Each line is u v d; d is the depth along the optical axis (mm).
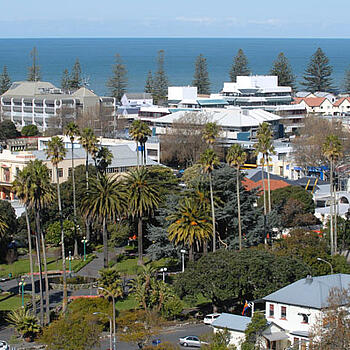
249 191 156500
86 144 183625
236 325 101312
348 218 170375
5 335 116750
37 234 121750
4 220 160875
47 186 125062
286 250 134000
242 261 118250
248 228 151625
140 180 154750
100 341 107875
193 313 124812
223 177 153875
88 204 146000
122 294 129500
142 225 165375
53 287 144125
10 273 152625
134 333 105250
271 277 116688
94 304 120000
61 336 101125
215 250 140875
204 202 149875
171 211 149875
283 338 97812
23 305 128000
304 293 102312
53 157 161750
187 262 146125
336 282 105812
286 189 183125
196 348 104250
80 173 187375
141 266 155250
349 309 91938
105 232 146500
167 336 110125
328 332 84562
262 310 114000
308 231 149250
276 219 155125
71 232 166250
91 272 153750
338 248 157125
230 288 116062
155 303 120562
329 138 162125
